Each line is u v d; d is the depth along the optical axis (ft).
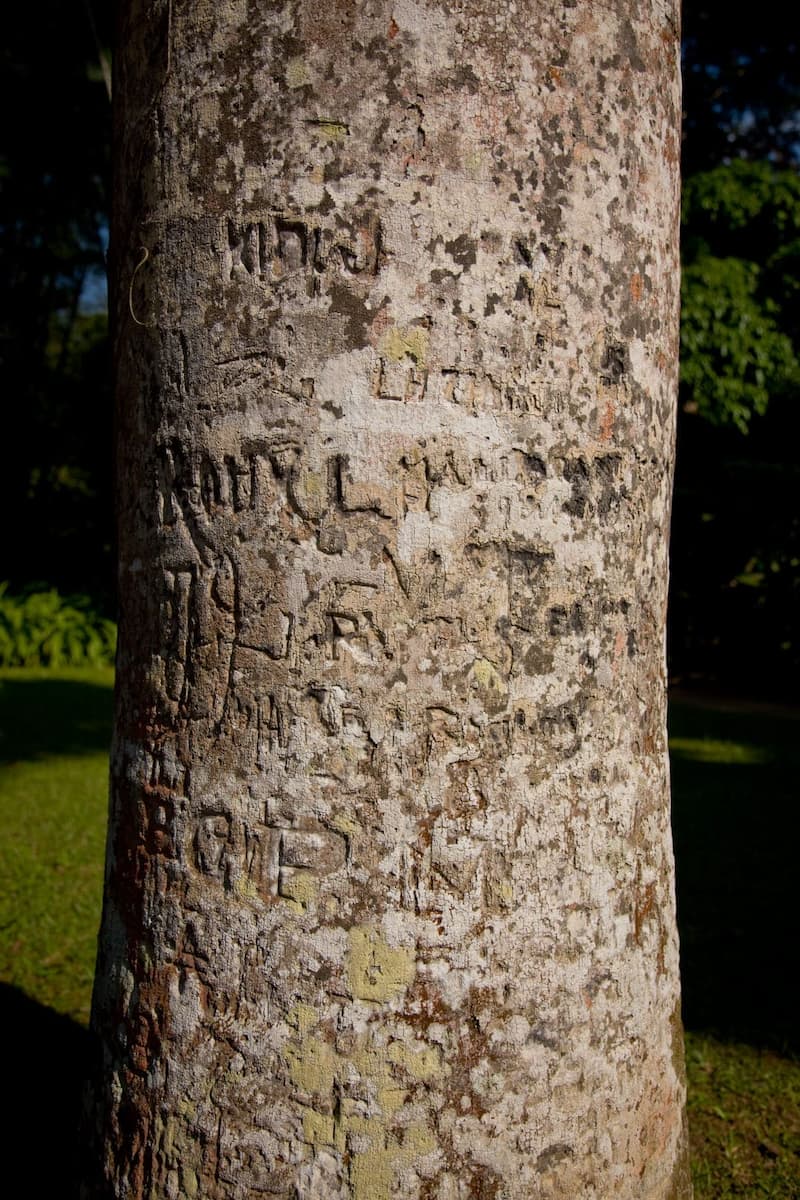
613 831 6.43
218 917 6.05
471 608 5.99
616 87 6.36
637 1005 6.54
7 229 51.65
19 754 26.37
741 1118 10.55
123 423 6.78
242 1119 5.91
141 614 6.54
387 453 5.90
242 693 6.05
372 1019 5.84
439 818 5.92
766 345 38.88
